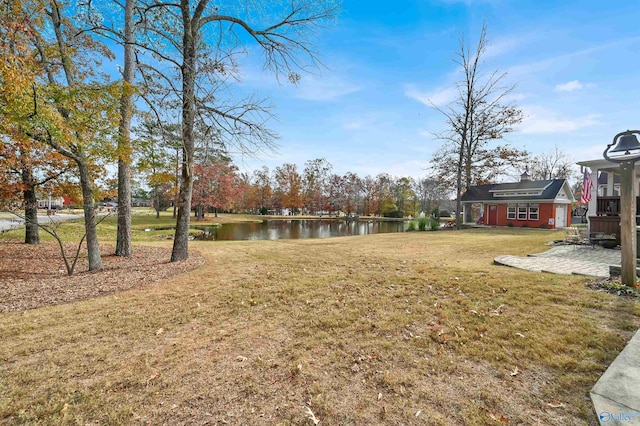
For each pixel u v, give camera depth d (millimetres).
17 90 3844
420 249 9500
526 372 2211
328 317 3416
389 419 1765
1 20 4316
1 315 3604
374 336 2914
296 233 23453
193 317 3502
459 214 21172
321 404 1921
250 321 3363
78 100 5078
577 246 8945
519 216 20812
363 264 6648
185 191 7375
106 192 8133
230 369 2359
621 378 2010
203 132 7535
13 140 5582
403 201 50906
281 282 5023
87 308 3826
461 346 2645
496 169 21734
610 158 4035
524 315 3215
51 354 2615
